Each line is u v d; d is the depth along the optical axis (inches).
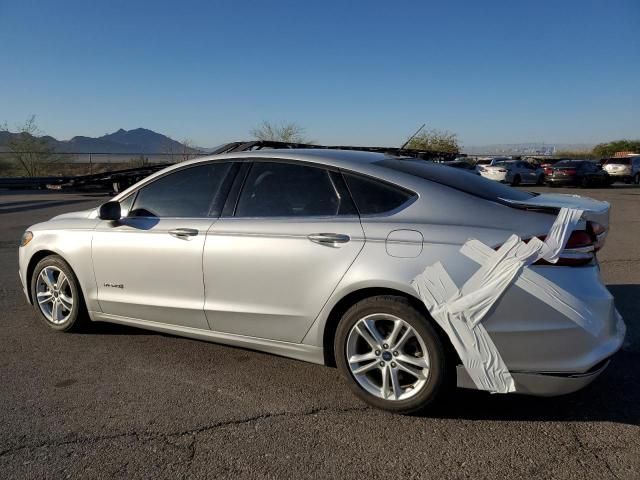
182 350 173.6
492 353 118.8
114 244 169.3
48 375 154.2
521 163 1200.8
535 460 111.3
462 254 121.6
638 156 1306.6
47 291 191.0
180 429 124.3
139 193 172.4
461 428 124.4
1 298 233.8
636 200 794.8
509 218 123.9
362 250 129.8
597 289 121.0
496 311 118.1
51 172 1363.2
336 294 132.3
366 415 130.7
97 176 402.6
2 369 158.4
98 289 175.8
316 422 127.6
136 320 170.2
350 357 132.7
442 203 129.6
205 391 144.1
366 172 139.3
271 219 145.3
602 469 107.9
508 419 128.5
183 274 156.3
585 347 117.5
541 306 116.8
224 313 150.3
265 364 162.4
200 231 153.3
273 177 150.7
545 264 118.0
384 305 126.4
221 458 112.7
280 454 114.0
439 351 122.7
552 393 119.4
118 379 151.7
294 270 137.9
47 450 115.3
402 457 112.7
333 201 140.0
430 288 121.2
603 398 138.9
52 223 189.5
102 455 113.7
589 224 122.3
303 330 139.4
